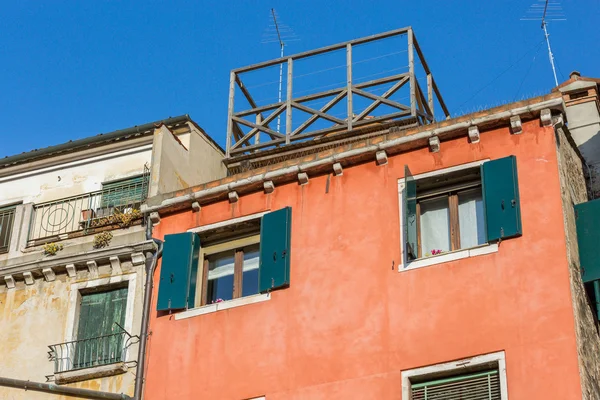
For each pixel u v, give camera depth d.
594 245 18.44
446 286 18.11
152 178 22.41
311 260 19.59
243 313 19.59
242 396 18.77
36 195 24.06
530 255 17.78
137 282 21.00
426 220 19.34
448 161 19.38
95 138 23.83
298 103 23.88
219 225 20.92
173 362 19.70
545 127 18.97
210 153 24.91
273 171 20.69
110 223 22.09
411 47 23.38
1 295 21.98
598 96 23.09
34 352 20.97
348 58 23.75
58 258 21.70
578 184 20.14
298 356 18.69
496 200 18.41
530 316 17.22
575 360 16.53
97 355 20.53
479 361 17.19
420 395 17.47
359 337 18.38
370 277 18.88
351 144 20.25
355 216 19.69
